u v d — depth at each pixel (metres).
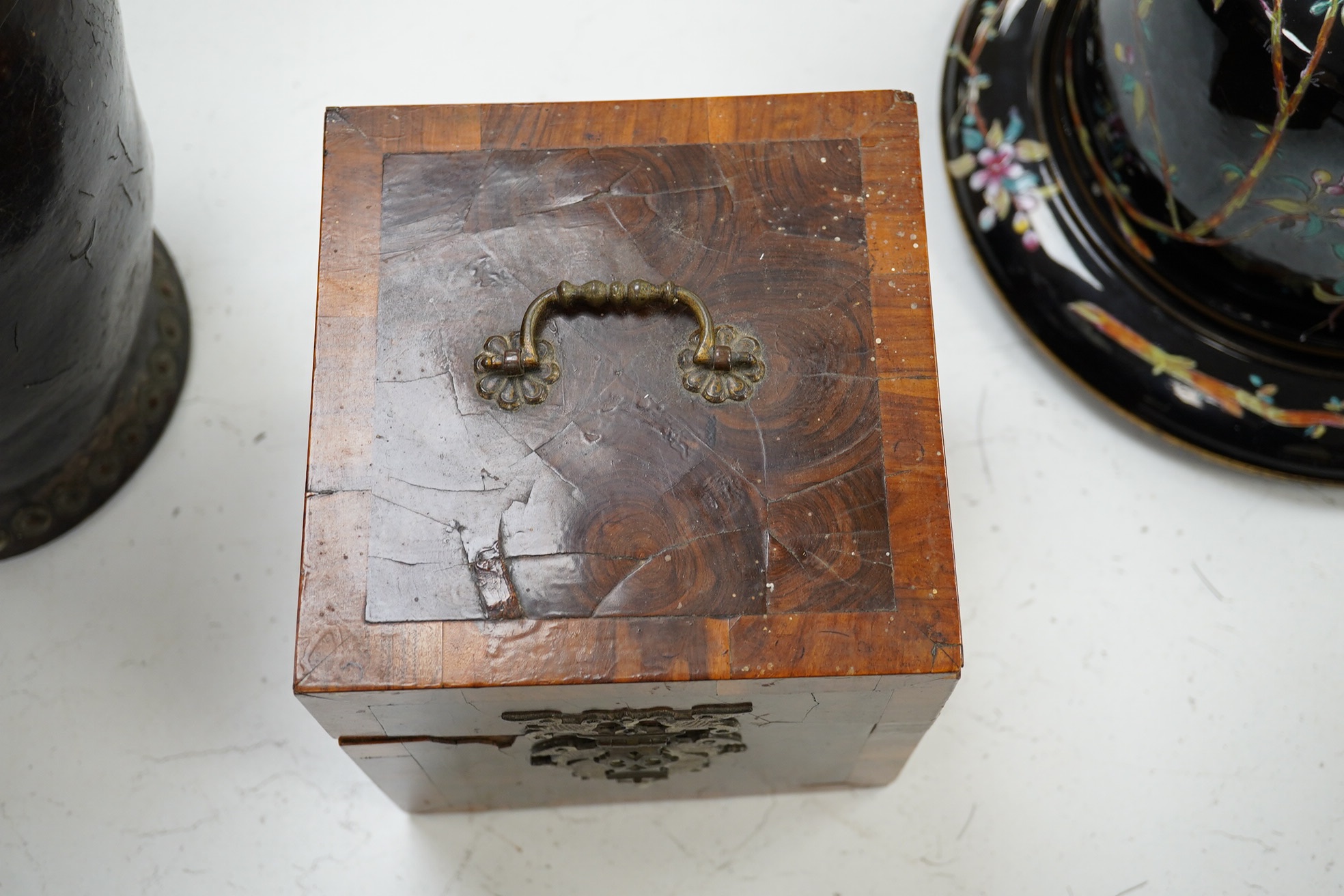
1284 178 0.66
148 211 0.68
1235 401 0.74
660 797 0.73
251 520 0.75
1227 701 0.73
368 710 0.57
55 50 0.55
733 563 0.55
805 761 0.68
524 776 0.67
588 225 0.59
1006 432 0.77
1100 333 0.75
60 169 0.57
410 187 0.59
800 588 0.55
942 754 0.73
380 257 0.58
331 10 0.83
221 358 0.77
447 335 0.58
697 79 0.83
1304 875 0.71
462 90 0.82
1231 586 0.75
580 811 0.73
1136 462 0.76
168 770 0.72
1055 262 0.76
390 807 0.73
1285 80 0.63
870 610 0.55
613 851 0.72
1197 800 0.72
